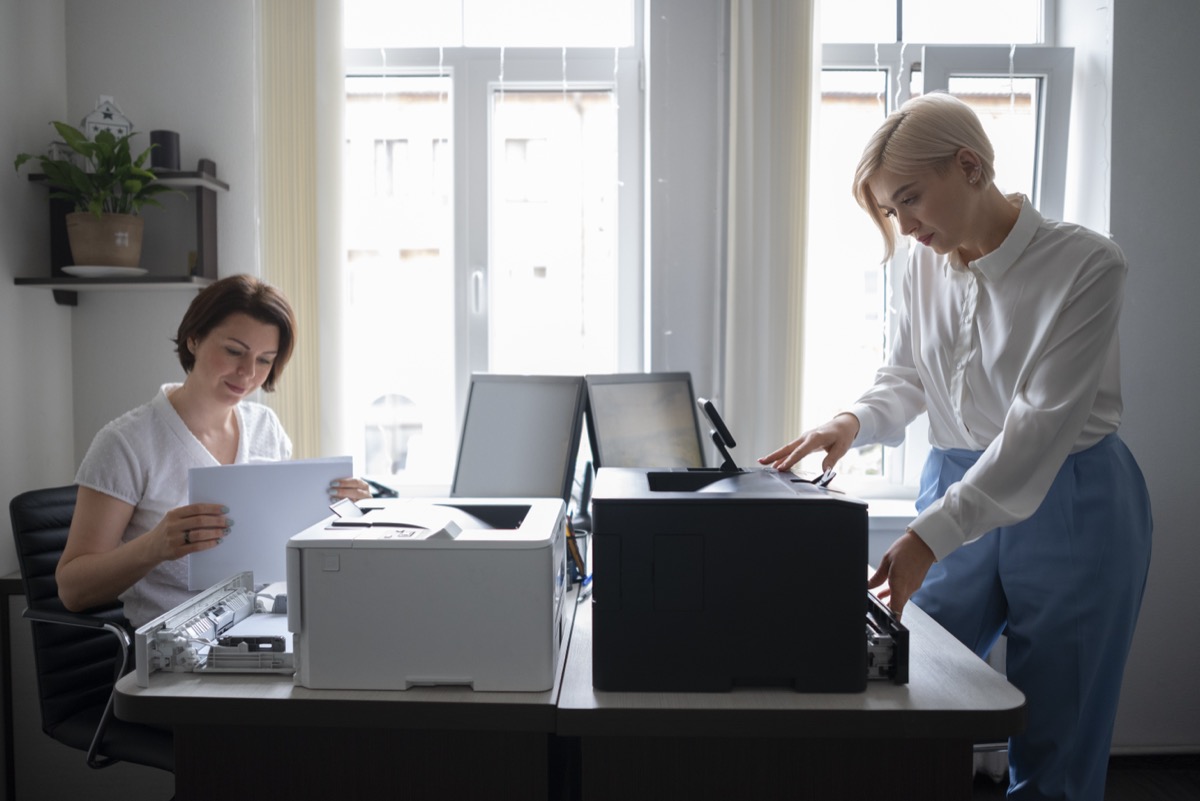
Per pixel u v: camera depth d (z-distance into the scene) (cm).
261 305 145
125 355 219
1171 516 214
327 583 97
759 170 212
